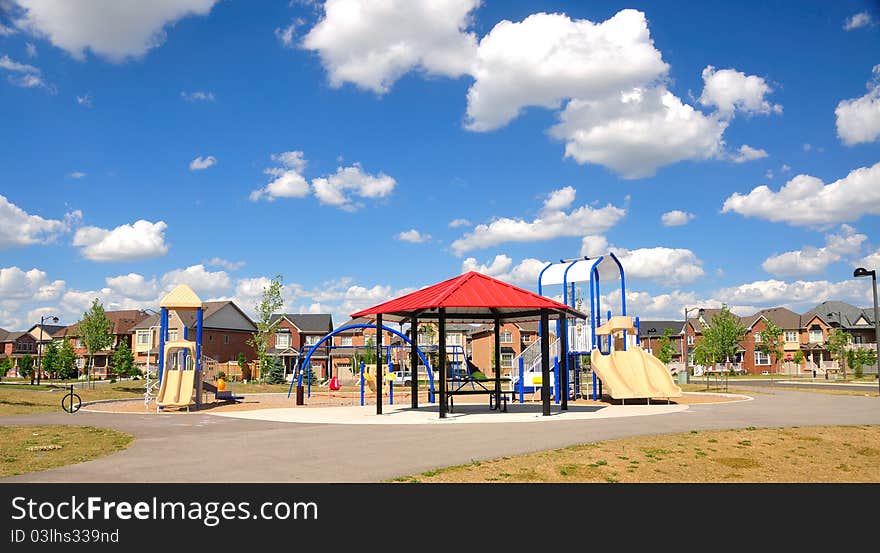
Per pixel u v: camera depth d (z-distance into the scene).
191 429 16.62
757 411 20.83
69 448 13.23
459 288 20.39
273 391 42.38
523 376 28.42
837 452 12.98
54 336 90.69
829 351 76.44
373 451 12.31
